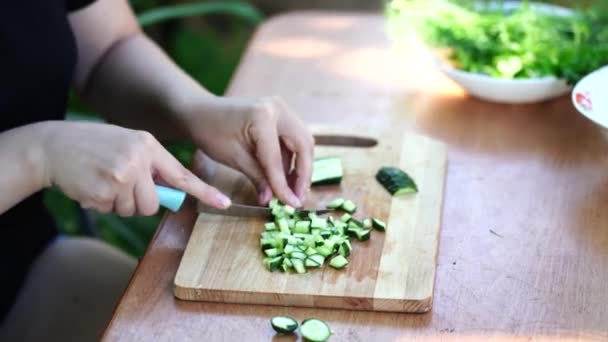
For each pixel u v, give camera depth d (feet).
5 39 4.02
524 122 4.35
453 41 4.63
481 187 3.92
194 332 3.28
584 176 3.96
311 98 4.62
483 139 4.25
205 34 8.71
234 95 4.66
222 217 3.74
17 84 4.08
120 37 4.58
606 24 4.71
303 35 5.26
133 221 6.61
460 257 3.54
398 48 5.05
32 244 4.51
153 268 3.56
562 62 4.37
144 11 8.03
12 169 3.54
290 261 3.46
